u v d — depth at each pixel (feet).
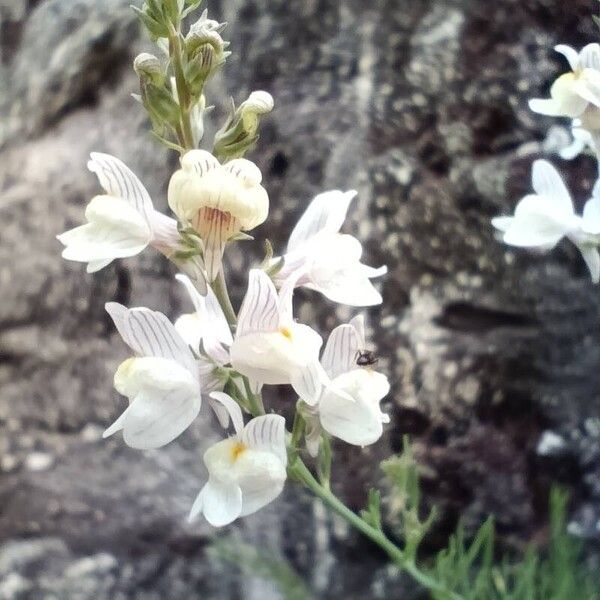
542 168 0.28
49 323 0.44
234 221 0.19
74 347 0.44
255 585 0.40
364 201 0.40
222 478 0.19
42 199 0.45
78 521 0.41
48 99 0.47
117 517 0.41
